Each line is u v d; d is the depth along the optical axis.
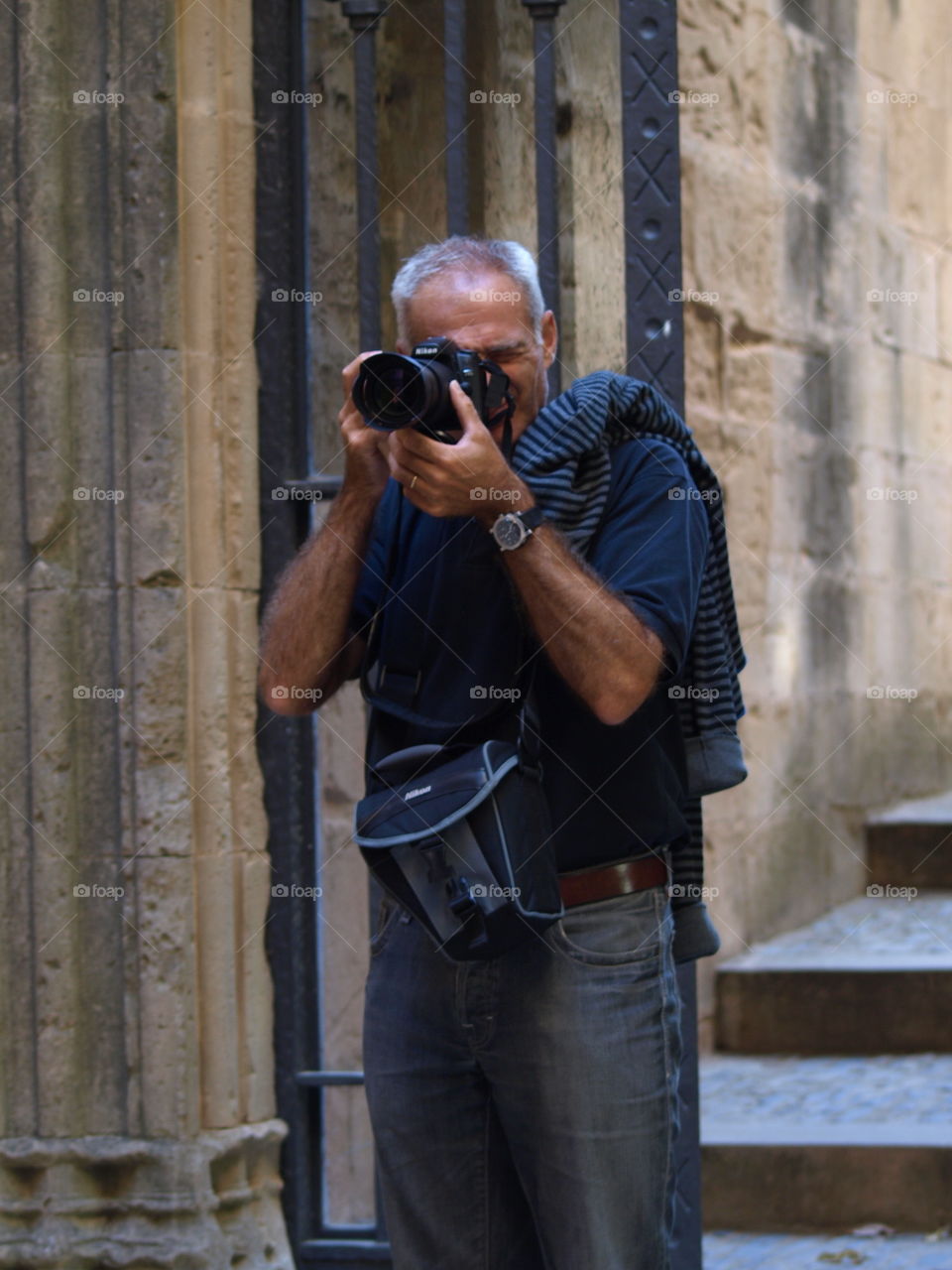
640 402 3.07
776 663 7.78
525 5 4.52
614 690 2.81
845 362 8.63
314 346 5.35
